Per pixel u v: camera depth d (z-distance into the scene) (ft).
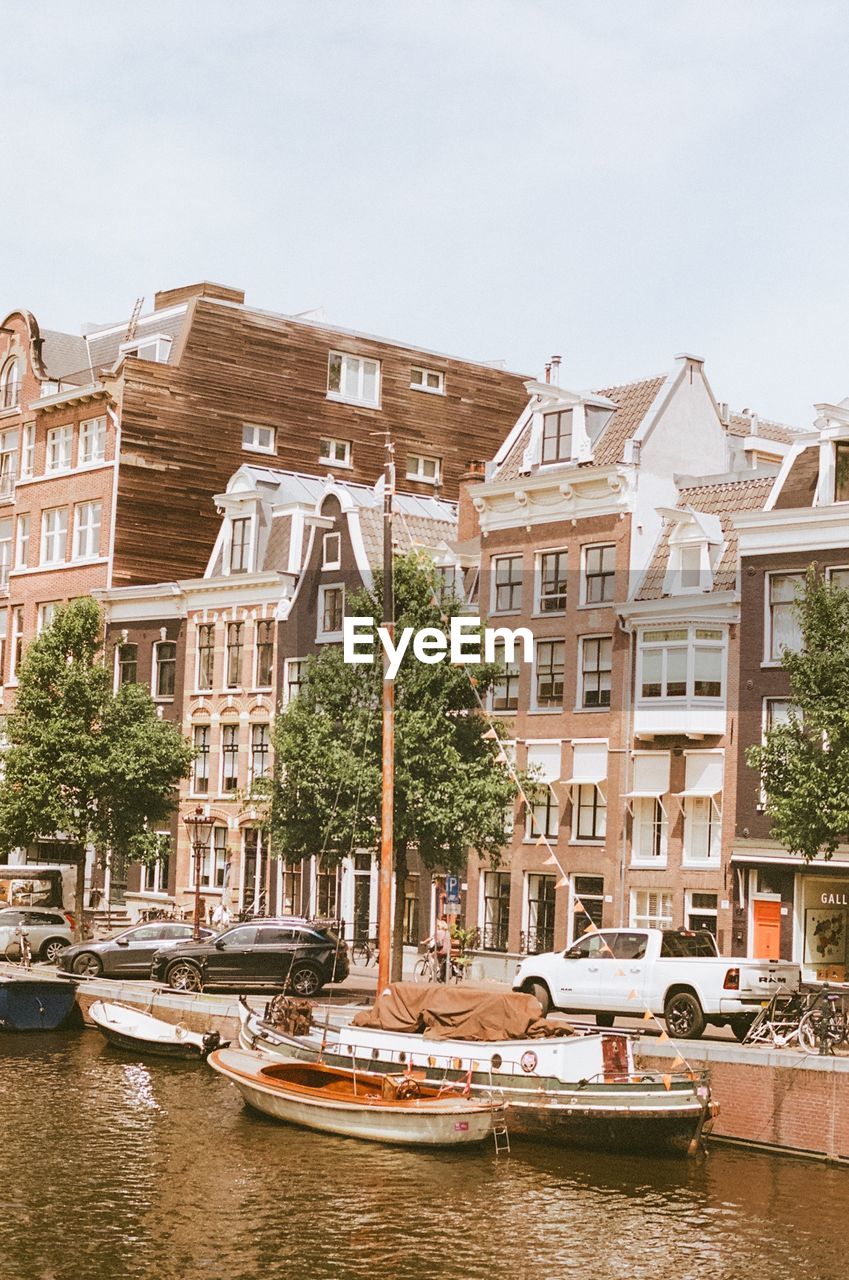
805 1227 88.58
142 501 222.07
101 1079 125.18
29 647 187.52
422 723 139.13
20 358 246.88
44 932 176.55
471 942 171.53
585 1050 105.70
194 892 204.44
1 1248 83.66
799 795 116.88
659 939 119.14
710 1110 101.50
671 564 159.84
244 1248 84.48
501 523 176.96
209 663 207.41
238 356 229.66
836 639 119.34
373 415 240.73
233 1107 115.65
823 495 148.05
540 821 168.76
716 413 174.70
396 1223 88.84
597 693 165.17
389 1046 112.06
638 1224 88.94
